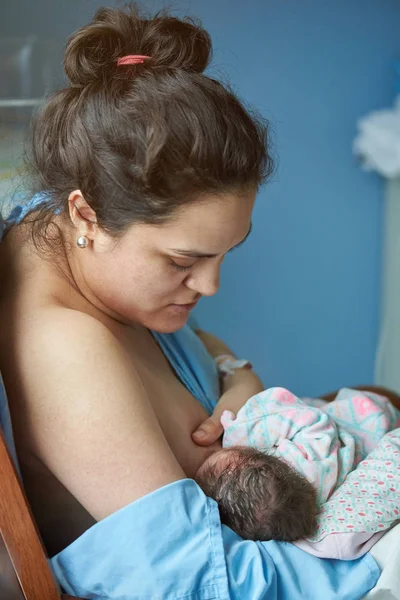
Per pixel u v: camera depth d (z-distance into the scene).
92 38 1.03
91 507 0.96
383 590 0.99
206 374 1.33
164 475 0.95
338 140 2.65
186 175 0.92
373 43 2.60
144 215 0.94
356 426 1.29
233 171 0.94
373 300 2.79
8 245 1.09
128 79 0.97
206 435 1.19
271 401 1.23
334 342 2.79
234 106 0.98
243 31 2.54
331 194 2.68
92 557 0.93
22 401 0.96
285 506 1.01
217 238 0.96
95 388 0.94
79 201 1.00
